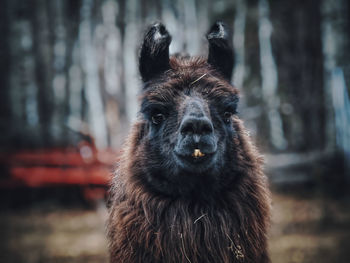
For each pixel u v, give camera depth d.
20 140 15.13
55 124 16.42
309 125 16.64
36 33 21.28
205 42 4.56
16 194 13.76
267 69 25.05
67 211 12.98
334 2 17.67
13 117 17.36
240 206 3.82
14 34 21.38
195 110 3.39
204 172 3.61
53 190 14.07
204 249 3.77
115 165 4.56
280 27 19.11
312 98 16.83
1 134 15.28
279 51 19.36
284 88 18.61
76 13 24.05
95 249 8.58
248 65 26.19
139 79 4.22
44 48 21.00
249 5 26.23
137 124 4.16
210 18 25.77
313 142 16.38
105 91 23.03
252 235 3.85
